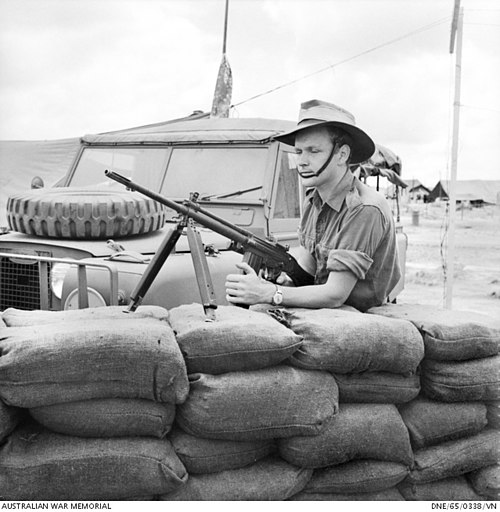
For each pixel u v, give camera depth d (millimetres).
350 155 2676
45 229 3131
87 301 2623
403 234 5926
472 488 2521
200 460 2080
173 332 2109
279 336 2129
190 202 2350
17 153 7336
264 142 4113
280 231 4074
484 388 2459
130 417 1959
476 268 10969
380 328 2287
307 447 2174
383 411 2334
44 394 1891
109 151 4586
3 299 3182
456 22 6508
